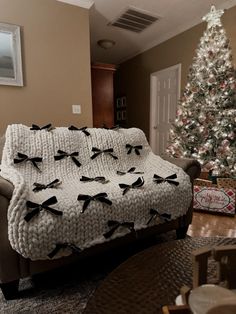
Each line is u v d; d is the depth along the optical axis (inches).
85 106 118.4
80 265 54.5
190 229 73.4
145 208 52.4
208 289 17.2
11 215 38.9
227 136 99.3
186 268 28.0
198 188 87.7
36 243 39.5
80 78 116.3
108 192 49.9
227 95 101.6
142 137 76.5
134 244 64.2
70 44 112.3
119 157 69.4
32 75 104.8
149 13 128.0
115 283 25.1
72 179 59.1
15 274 41.7
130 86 202.5
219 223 77.9
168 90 164.4
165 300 22.5
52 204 42.4
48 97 109.2
